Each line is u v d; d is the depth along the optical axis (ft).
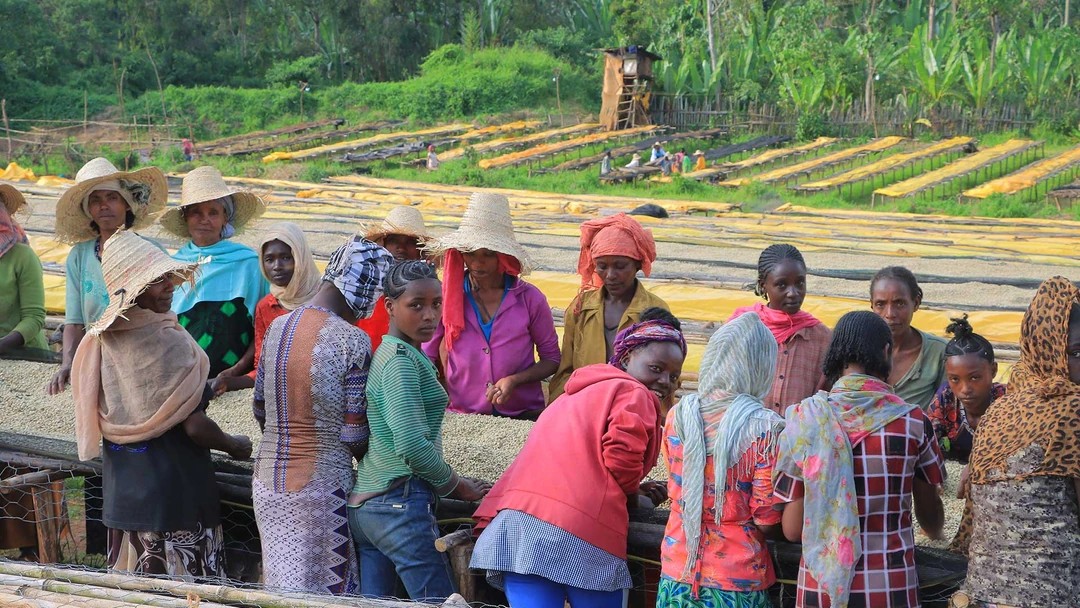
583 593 10.76
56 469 14.75
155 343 12.12
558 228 44.14
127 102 144.66
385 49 169.99
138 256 12.07
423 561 11.39
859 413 9.75
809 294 29.14
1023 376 10.13
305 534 11.45
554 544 10.59
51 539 16.21
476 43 162.71
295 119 141.18
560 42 161.17
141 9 161.58
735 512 10.09
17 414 16.37
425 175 94.73
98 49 159.12
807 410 9.75
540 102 144.36
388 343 11.53
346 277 12.05
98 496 15.58
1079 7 150.51
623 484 10.86
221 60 166.71
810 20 122.72
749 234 42.80
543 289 29.76
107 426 12.22
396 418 11.18
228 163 103.09
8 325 18.81
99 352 12.33
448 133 126.82
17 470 15.57
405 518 11.36
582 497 10.71
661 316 12.23
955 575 10.66
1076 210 71.41
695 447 10.19
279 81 158.10
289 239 15.78
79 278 16.49
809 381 14.10
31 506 16.01
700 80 127.44
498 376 15.94
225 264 16.97
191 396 12.23
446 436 14.97
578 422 11.04
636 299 15.51
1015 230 48.21
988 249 39.40
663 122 126.93
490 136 124.16
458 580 12.11
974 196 76.74
